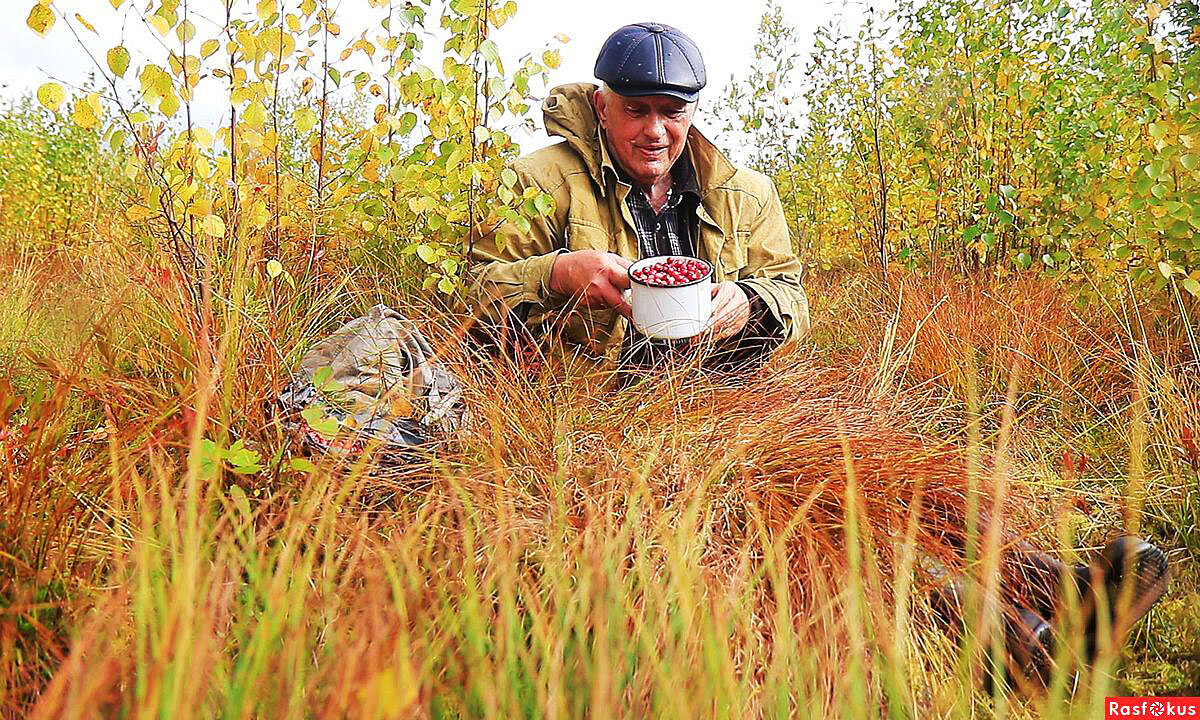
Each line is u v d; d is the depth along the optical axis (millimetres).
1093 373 2775
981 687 1403
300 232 2691
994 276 3607
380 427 1916
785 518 1699
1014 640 1461
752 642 1281
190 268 2240
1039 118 3820
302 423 1806
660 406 2119
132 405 1938
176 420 1812
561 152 2732
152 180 2184
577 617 1260
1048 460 2311
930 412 2465
